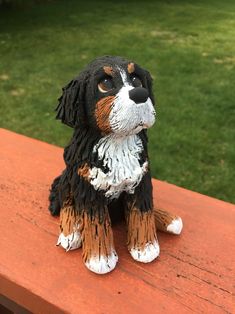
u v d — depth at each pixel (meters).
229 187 2.25
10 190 1.40
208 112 3.00
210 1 6.88
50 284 1.07
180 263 1.13
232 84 3.51
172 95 3.28
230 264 1.13
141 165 1.05
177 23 5.51
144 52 4.32
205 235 1.23
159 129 2.76
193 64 3.98
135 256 1.12
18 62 4.03
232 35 5.00
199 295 1.04
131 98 0.91
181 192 1.43
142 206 1.11
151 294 1.04
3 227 1.24
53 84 3.54
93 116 0.96
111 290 1.05
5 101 3.23
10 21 5.39
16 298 1.10
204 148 2.56
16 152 1.61
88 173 1.03
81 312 1.00
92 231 1.08
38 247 1.17
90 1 6.55
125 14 5.92
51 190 1.31
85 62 4.05
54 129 2.81
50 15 5.71
